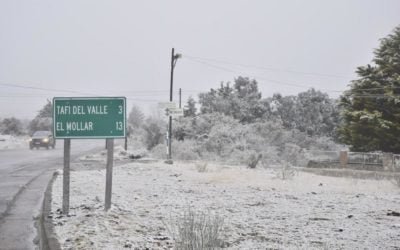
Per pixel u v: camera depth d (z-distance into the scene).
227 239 6.94
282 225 8.22
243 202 11.06
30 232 8.13
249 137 32.25
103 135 8.98
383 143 34.38
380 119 34.25
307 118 56.31
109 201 9.14
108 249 6.30
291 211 9.87
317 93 58.62
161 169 20.19
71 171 18.78
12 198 11.98
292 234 7.45
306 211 9.91
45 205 9.81
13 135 72.19
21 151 38.09
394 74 35.88
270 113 54.06
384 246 6.70
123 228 7.56
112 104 8.98
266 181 16.14
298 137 40.00
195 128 38.72
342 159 29.14
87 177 15.91
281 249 6.39
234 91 53.69
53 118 8.96
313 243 6.83
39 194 12.70
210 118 39.00
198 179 16.11
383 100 35.69
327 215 9.43
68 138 8.93
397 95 35.00
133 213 8.91
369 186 16.08
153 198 11.19
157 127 41.53
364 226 8.27
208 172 19.11
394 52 36.72
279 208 10.27
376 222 8.69
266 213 9.52
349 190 14.52
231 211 9.64
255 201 11.31
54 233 7.16
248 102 51.28
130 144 50.25
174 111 27.22
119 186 13.51
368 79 37.16
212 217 8.52
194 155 31.83
